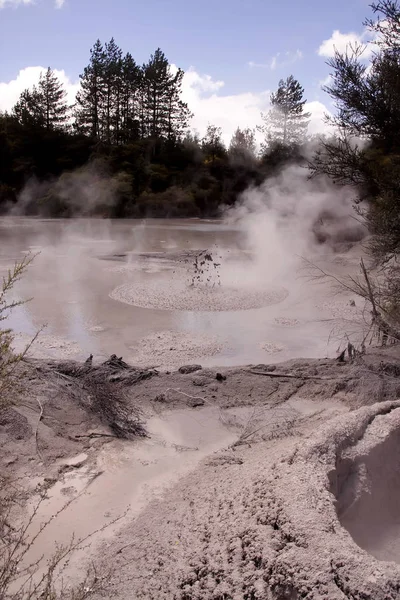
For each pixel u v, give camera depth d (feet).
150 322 40.68
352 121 36.14
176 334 37.42
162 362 31.76
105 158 194.08
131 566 12.98
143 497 17.16
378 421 16.37
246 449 19.62
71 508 16.55
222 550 11.99
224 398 24.93
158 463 19.48
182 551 12.77
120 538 14.69
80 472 18.69
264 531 11.90
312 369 28.37
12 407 21.38
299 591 10.12
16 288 51.49
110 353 33.27
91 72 216.54
